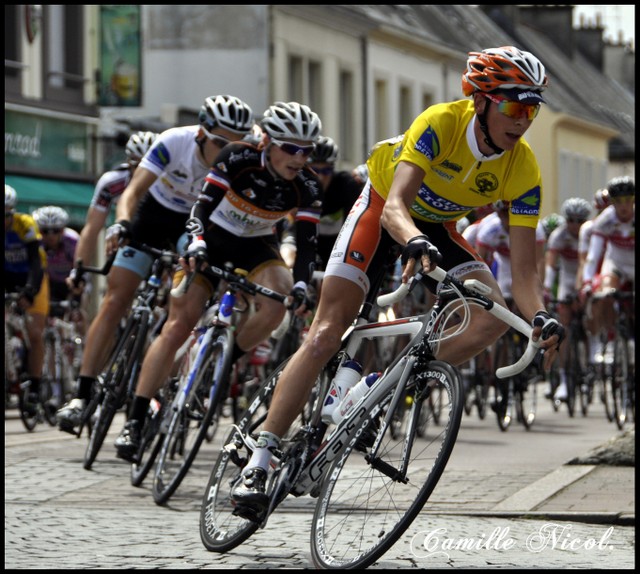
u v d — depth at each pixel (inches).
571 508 510.9
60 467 639.1
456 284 374.3
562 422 978.1
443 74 3213.6
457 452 736.3
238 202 534.9
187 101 2447.1
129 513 502.0
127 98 1793.8
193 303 558.3
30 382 855.1
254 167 525.7
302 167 522.6
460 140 407.5
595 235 941.8
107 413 627.5
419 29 3078.2
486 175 414.3
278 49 2421.3
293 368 412.5
